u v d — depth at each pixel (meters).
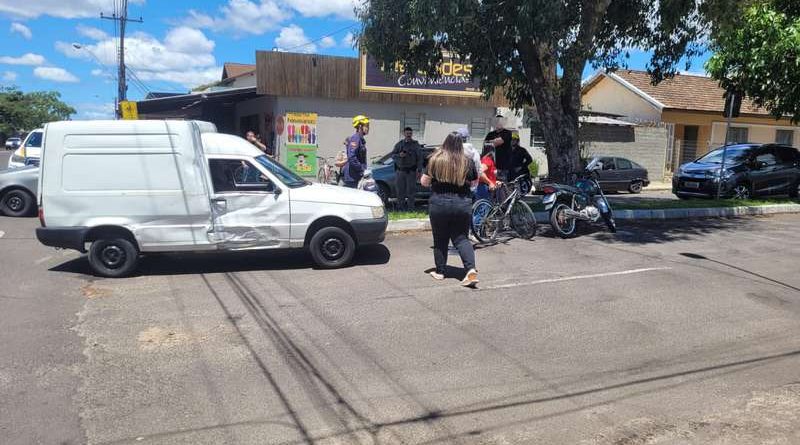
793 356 5.17
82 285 7.30
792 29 14.42
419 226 10.63
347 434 3.86
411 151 11.90
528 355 5.14
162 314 6.17
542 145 23.38
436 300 6.65
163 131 7.60
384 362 4.98
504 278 7.59
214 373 4.75
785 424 3.99
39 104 99.69
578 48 10.93
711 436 3.84
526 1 9.60
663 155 26.48
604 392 4.45
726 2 10.30
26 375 4.68
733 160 16.72
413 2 9.79
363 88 19.44
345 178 11.06
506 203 9.83
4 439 3.76
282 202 7.88
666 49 13.08
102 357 5.04
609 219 10.45
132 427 3.92
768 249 9.61
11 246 9.62
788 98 15.62
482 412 4.14
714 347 5.36
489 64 11.30
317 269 8.07
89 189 7.52
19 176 12.80
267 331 5.68
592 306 6.50
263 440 3.77
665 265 8.36
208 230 7.73
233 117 24.69
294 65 18.75
